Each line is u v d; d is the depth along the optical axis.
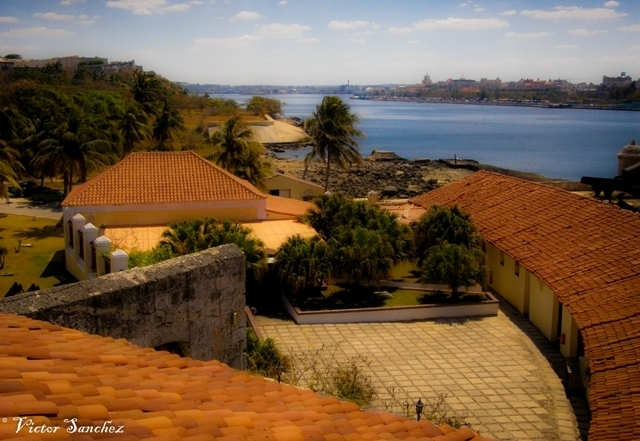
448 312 31.09
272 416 7.73
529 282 31.06
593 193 53.97
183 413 6.99
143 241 31.28
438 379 23.94
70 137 51.47
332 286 34.47
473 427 20.19
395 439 7.93
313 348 26.77
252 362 21.16
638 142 157.62
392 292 33.62
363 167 100.38
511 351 26.86
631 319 20.73
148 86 94.00
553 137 175.12
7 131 68.88
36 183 67.00
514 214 35.56
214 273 14.30
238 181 38.00
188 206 35.34
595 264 26.06
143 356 10.06
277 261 31.52
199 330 14.14
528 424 20.53
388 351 26.67
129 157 38.12
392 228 34.12
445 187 45.34
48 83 116.88
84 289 12.08
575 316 22.62
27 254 39.19
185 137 98.94
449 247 32.28
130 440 5.77
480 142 162.50
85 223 32.19
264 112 173.12
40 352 8.35
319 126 65.12
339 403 9.36
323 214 36.94
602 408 16.58
